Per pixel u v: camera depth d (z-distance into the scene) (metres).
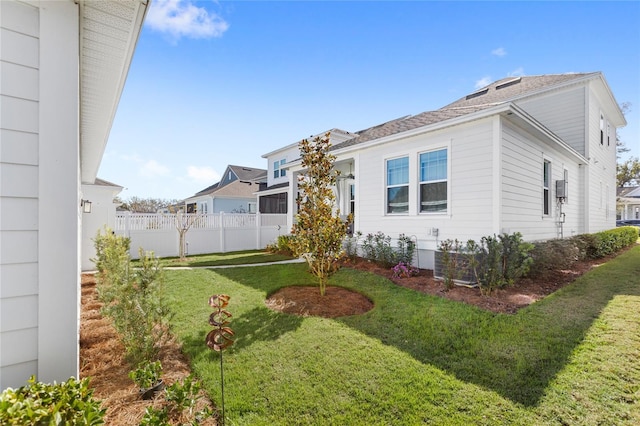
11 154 1.85
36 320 1.91
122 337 3.12
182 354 3.37
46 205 1.94
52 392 1.62
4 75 1.84
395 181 8.16
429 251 7.30
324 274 5.43
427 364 3.08
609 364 3.02
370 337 3.71
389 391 2.64
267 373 2.93
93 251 8.87
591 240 9.03
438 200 7.22
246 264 9.09
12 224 1.84
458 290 5.55
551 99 11.82
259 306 4.90
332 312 4.61
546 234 8.48
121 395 2.54
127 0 2.19
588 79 11.02
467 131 6.65
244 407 2.45
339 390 2.66
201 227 12.98
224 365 3.07
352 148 9.05
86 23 2.46
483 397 2.54
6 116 1.83
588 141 11.19
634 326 3.90
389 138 7.95
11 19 1.86
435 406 2.45
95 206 9.07
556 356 3.18
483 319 4.18
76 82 2.07
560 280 6.42
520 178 7.05
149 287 3.26
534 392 2.60
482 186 6.39
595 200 12.45
